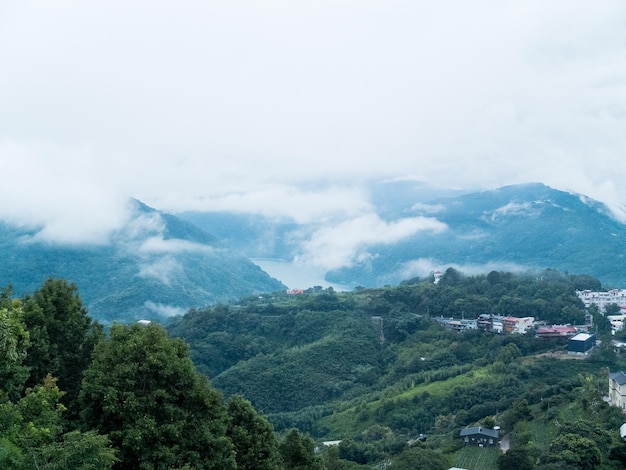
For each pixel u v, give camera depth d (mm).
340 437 129500
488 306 195625
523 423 103562
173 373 42312
